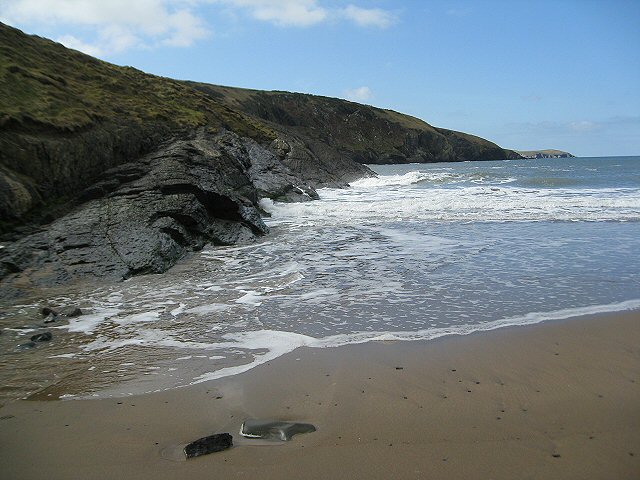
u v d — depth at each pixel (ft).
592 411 16.72
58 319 27.81
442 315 27.07
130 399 18.34
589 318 26.05
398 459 14.15
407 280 34.53
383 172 218.79
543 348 22.33
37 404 18.08
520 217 62.64
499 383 18.98
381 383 19.15
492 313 27.22
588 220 59.52
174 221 46.42
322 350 22.63
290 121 319.06
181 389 19.06
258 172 89.10
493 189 96.27
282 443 15.08
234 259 43.09
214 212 52.95
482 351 22.11
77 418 16.97
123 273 37.19
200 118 85.92
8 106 47.75
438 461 14.02
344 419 16.49
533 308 27.89
